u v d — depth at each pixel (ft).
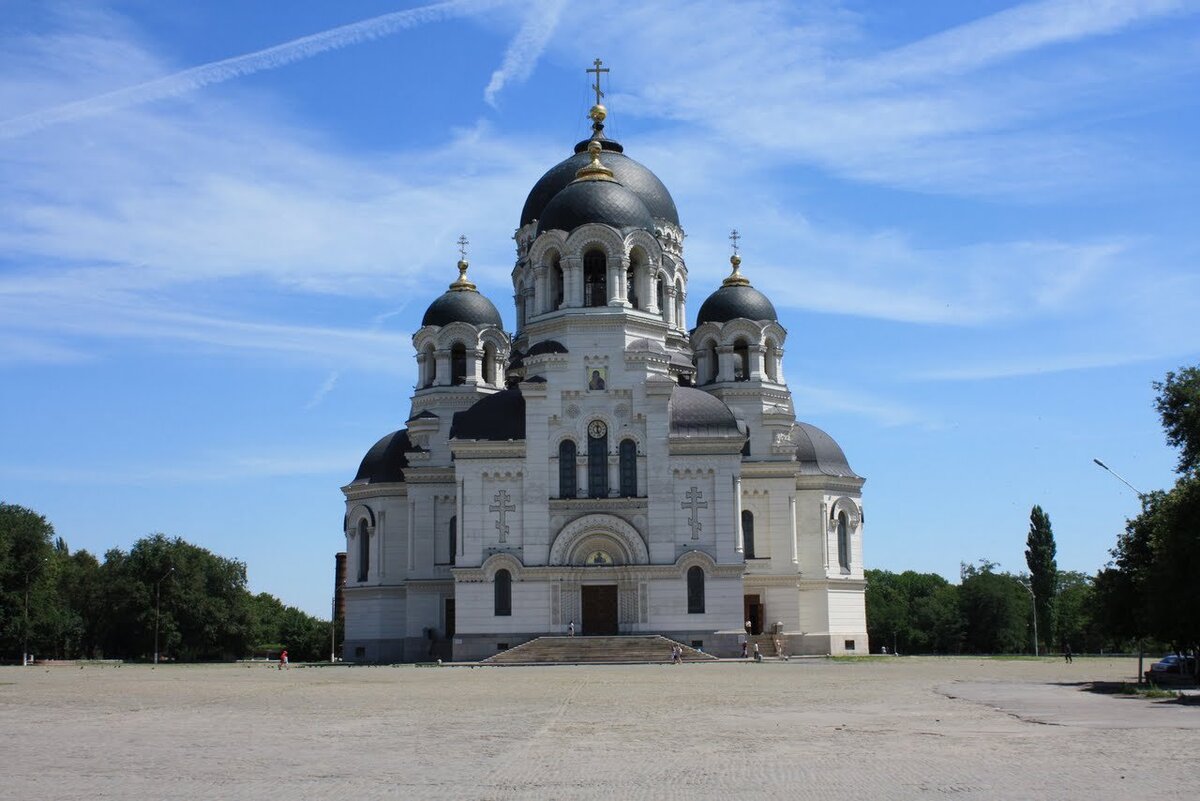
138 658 524.93
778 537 379.14
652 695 190.49
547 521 343.26
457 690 207.62
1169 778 94.48
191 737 128.47
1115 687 210.18
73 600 556.92
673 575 338.54
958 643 585.63
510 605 340.18
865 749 114.83
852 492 405.39
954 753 111.14
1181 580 203.92
